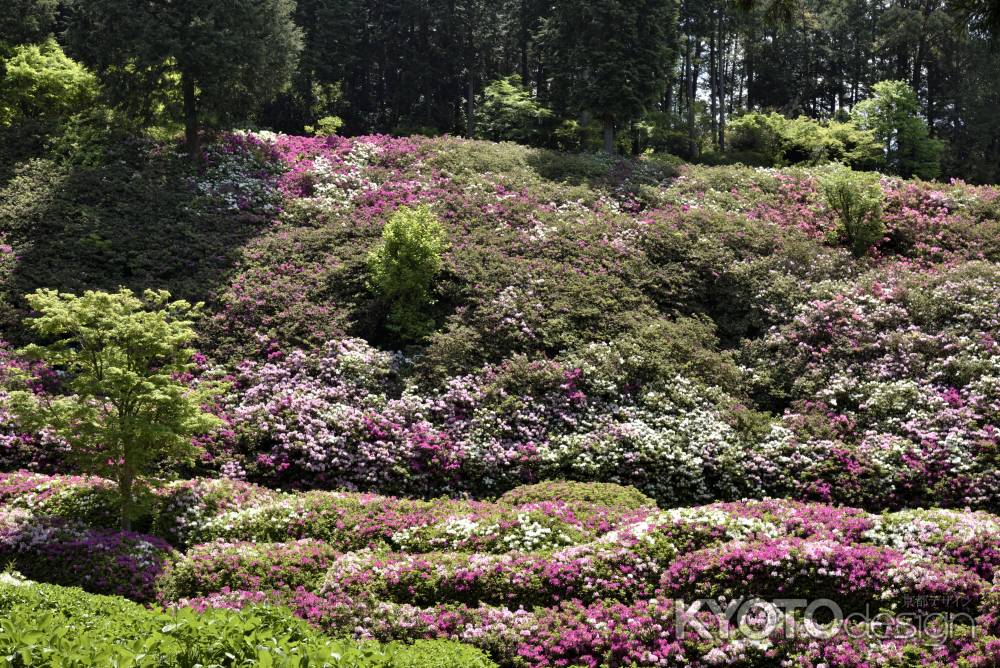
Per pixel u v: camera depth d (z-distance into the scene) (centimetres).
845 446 1501
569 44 3956
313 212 2469
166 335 1218
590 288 2031
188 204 2442
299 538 1135
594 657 850
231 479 1374
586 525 1125
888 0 5922
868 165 4512
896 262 2323
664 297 2105
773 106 6034
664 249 2295
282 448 1491
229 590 953
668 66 3862
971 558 954
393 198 2573
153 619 611
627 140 4466
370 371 1727
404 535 1112
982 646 811
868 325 1864
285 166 2803
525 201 2564
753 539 1021
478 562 988
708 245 2306
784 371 1812
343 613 895
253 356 1775
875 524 1052
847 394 1680
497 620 891
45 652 508
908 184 2917
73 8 2817
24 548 1009
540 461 1496
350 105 5262
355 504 1209
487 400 1644
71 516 1154
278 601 919
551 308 1936
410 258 1920
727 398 1672
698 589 934
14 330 1789
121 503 1141
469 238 2277
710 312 2109
